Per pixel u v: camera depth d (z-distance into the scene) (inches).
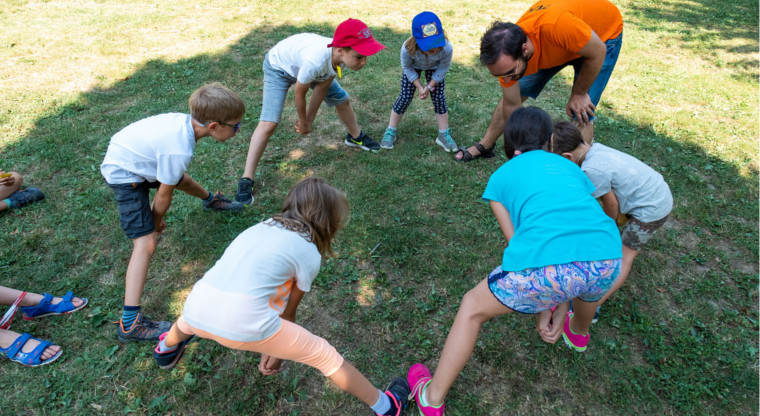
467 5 343.0
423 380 93.7
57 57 229.8
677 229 142.0
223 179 156.2
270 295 74.1
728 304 119.0
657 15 350.3
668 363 103.6
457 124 194.4
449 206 148.5
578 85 131.7
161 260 124.4
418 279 122.0
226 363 100.2
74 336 103.6
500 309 82.4
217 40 259.1
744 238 138.6
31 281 115.7
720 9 366.6
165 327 104.0
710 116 205.6
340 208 79.3
